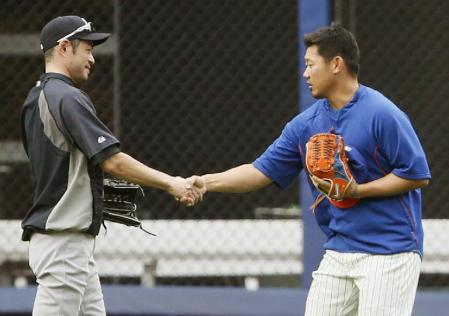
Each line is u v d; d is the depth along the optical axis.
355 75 15.98
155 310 24.86
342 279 16.27
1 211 29.42
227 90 29.88
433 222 26.66
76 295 17.17
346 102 15.92
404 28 29.31
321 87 15.96
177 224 27.11
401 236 15.77
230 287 25.22
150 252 26.86
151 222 27.12
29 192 29.69
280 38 29.53
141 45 28.88
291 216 28.59
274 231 26.86
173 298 24.83
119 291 25.00
